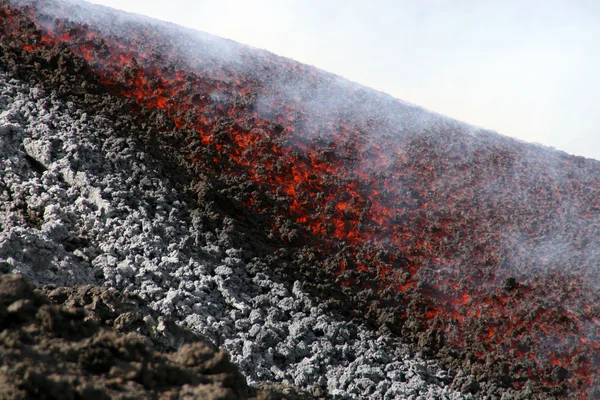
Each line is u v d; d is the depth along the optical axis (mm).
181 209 15906
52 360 6059
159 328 9656
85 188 14367
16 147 14938
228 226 16078
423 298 17359
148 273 12594
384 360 13422
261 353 11844
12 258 10750
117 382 6035
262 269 14945
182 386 6461
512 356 15688
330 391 11602
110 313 9391
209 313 12375
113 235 13469
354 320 14906
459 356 15078
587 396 14852
